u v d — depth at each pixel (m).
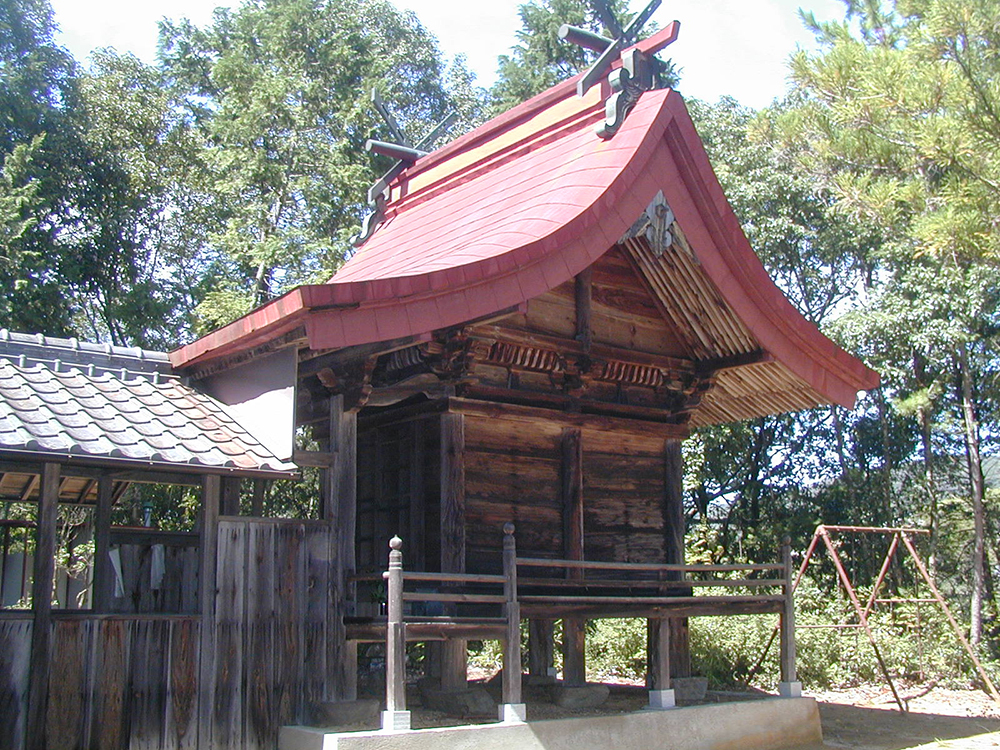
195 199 25.19
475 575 7.91
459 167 11.51
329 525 8.27
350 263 11.77
